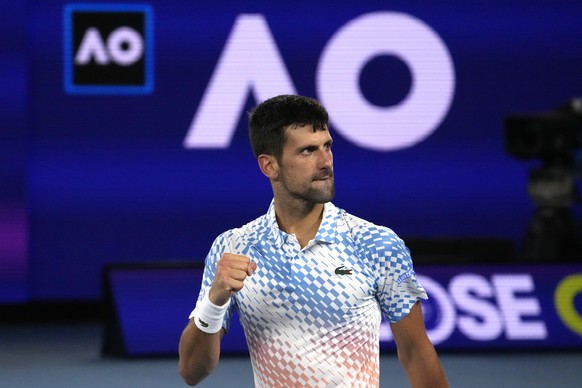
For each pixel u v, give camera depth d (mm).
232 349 23781
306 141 9008
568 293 24250
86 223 29562
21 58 28938
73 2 29172
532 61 30219
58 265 29578
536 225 26578
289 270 9125
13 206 29125
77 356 24703
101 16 29250
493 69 30125
